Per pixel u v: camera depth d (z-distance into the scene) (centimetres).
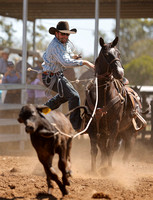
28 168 1919
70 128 1357
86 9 3766
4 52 3388
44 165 1218
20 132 2697
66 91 1598
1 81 3406
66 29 1609
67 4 3612
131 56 11781
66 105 2702
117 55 1673
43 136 1166
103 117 1680
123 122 1848
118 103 1702
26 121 1126
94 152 1698
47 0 3497
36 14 4003
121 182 1518
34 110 1158
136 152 2661
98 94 1695
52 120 1250
